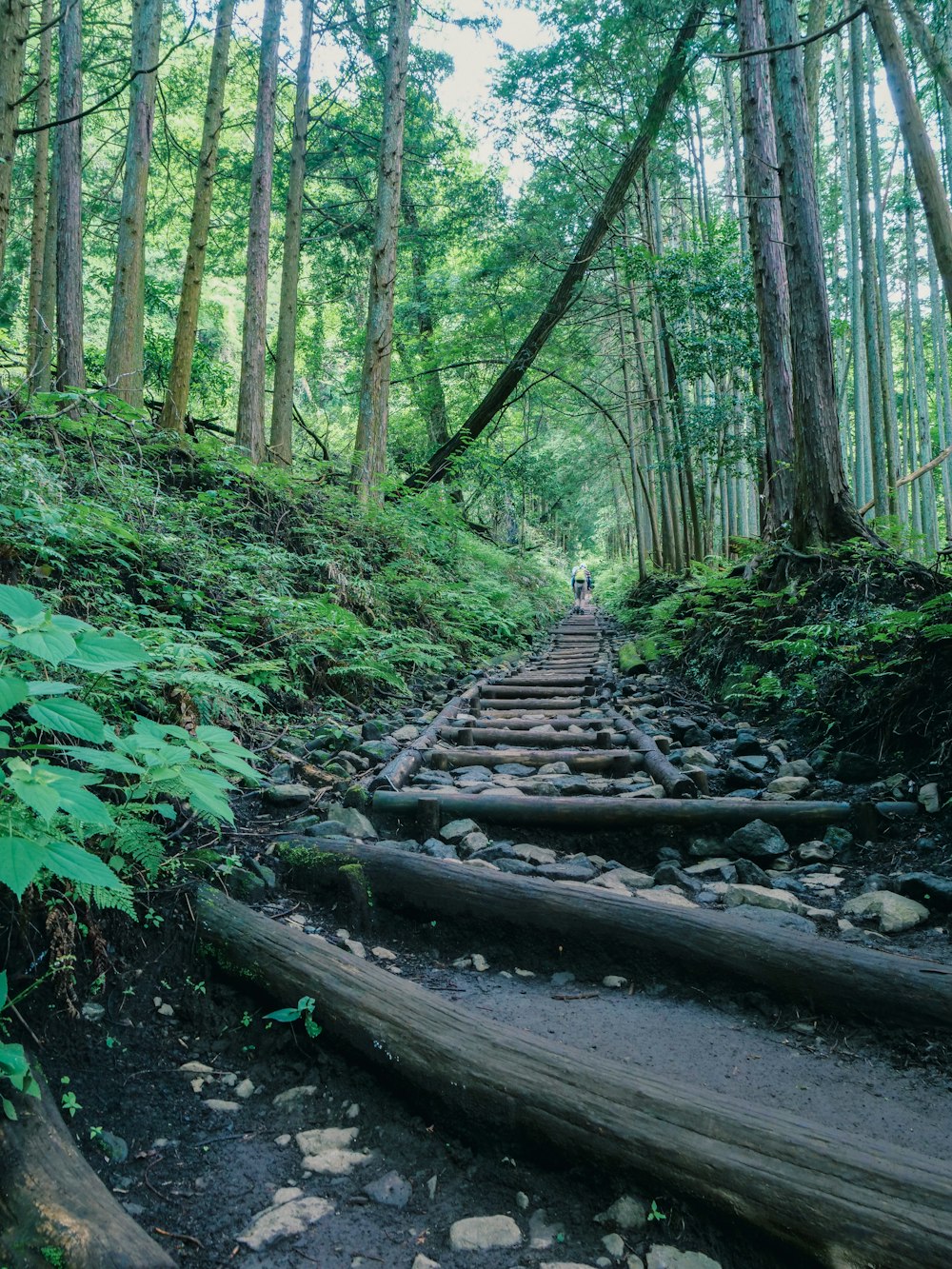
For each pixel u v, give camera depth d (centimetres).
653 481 2806
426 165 2000
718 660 762
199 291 938
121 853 248
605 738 584
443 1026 210
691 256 1352
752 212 956
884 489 1068
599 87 1695
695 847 375
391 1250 164
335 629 636
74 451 591
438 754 521
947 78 494
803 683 547
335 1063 218
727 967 262
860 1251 151
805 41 557
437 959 290
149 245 1883
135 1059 214
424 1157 191
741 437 1373
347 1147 194
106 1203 151
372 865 309
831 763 469
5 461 450
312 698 587
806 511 704
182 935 250
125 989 230
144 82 883
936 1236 148
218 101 967
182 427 866
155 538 533
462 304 2059
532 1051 201
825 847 370
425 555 1123
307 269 2253
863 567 627
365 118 1852
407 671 796
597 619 2153
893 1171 162
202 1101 206
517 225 1959
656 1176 172
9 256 1484
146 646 368
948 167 1441
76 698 295
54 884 221
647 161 1884
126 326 876
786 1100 208
